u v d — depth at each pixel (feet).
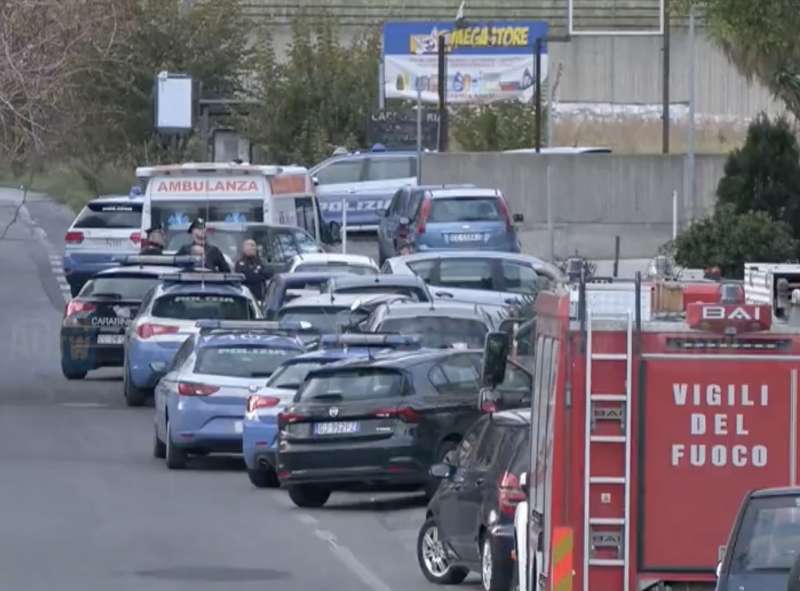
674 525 114.83
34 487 232.32
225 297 314.35
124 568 175.01
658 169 448.65
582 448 115.03
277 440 221.66
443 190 404.36
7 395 330.34
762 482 114.83
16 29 292.40
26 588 163.22
